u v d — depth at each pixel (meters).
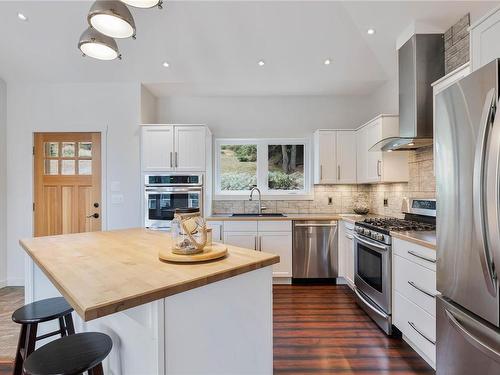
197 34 3.19
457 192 1.43
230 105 4.39
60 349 1.20
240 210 4.36
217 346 1.20
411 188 3.25
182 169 3.79
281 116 4.39
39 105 3.80
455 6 2.46
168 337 1.06
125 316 1.38
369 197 4.28
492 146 1.18
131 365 1.33
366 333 2.43
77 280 1.10
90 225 3.81
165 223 3.70
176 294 1.07
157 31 3.16
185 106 4.38
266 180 4.45
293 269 3.67
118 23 1.58
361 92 4.23
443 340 1.57
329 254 3.67
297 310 2.90
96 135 3.83
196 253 1.38
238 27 3.11
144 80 3.81
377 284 2.54
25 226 3.78
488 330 1.26
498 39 1.44
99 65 3.57
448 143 1.49
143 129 3.79
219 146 4.44
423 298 1.92
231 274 1.22
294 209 4.34
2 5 2.86
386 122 3.30
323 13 2.95
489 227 1.20
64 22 3.04
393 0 2.56
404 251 2.15
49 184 3.81
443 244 1.55
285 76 3.76
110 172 3.81
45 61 3.49
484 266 1.24
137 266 1.28
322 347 2.23
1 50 3.35
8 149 3.79
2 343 2.33
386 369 1.96
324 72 3.67
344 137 3.98
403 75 2.90
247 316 1.30
